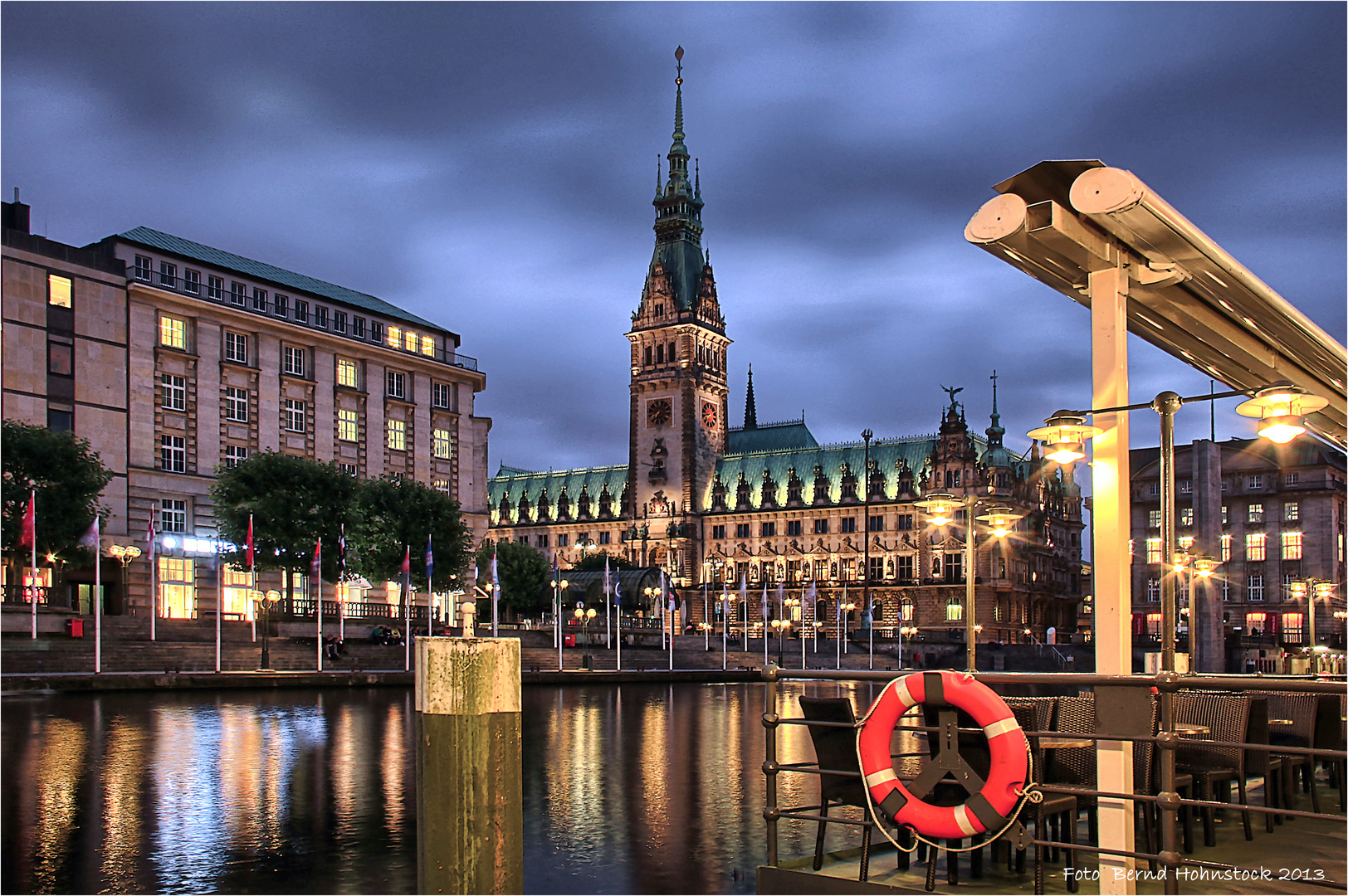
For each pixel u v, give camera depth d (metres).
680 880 16.89
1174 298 15.34
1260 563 162.25
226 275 111.38
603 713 53.38
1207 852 15.34
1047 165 12.68
